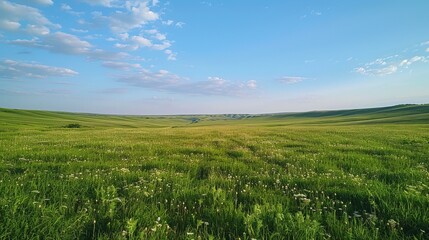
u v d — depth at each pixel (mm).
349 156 11977
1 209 3910
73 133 32781
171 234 3711
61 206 4336
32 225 3549
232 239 3721
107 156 11945
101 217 4109
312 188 6324
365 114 162875
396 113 137750
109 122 148000
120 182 6516
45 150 13453
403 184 6637
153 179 6613
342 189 6055
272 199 5402
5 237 3266
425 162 10812
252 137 26219
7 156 10961
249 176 7719
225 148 16297
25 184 5625
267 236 3697
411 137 23359
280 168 9164
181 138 24969
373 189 5848
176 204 5000
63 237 3424
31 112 142125
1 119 82312
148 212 4352
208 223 3988
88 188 5805
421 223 4039
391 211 4504
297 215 3936
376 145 17375
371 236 3719
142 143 18625
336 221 4215
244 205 4930
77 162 9641
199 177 8070
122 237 3352
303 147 16500
